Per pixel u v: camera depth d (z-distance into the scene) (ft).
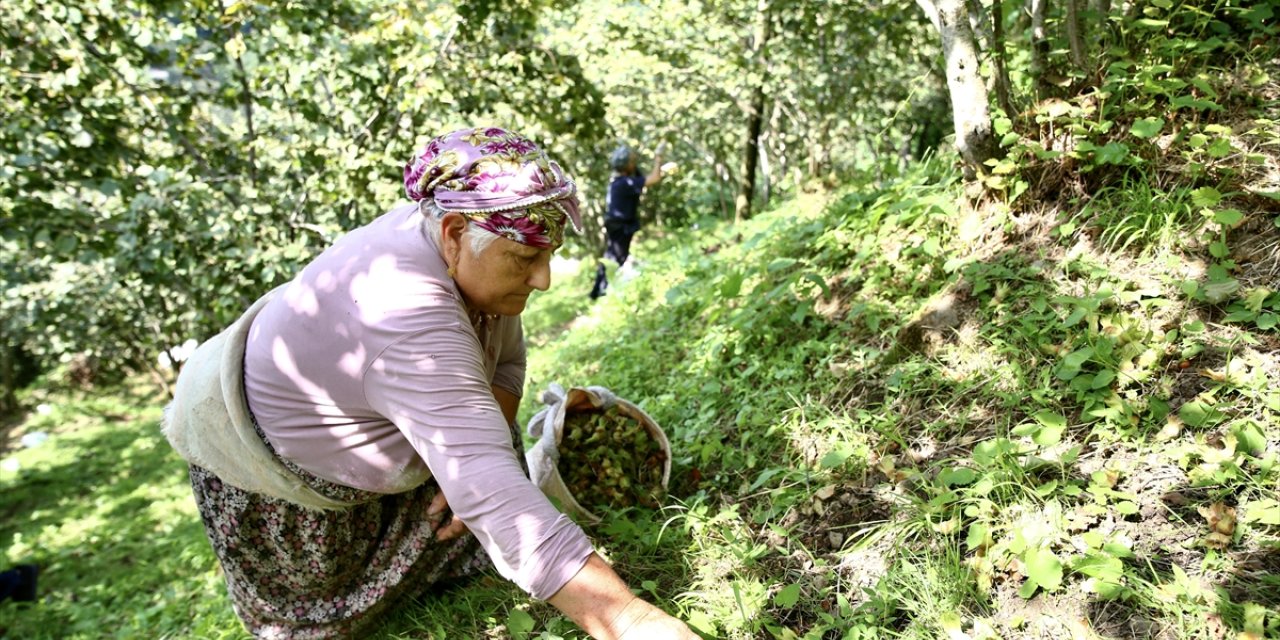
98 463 41.22
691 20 37.93
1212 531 6.62
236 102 23.08
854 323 10.62
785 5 32.09
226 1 21.09
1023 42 12.98
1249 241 8.79
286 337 6.35
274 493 7.08
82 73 19.43
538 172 5.96
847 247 12.10
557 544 5.88
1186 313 8.39
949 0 9.93
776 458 9.27
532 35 23.99
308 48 21.68
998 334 9.16
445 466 5.94
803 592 7.47
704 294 14.55
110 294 42.29
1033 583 6.54
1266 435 7.16
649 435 9.34
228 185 21.13
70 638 16.88
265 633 8.27
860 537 7.84
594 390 9.38
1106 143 9.93
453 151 6.07
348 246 6.38
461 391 5.94
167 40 20.80
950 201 11.05
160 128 22.00
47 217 19.13
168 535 24.57
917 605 6.86
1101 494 7.09
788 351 10.96
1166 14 10.80
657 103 52.54
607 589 5.93
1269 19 11.11
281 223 21.84
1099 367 8.30
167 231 19.69
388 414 6.14
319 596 8.02
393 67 20.10
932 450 8.48
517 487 5.88
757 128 41.52
